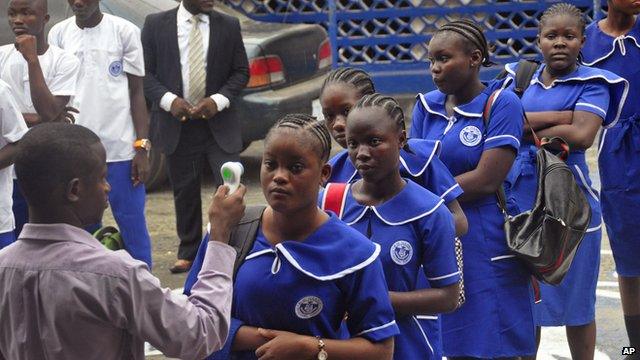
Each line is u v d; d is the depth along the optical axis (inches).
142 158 311.4
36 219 139.5
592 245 244.1
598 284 331.3
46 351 136.9
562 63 243.3
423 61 568.1
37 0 274.4
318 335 150.5
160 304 136.9
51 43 312.5
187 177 347.6
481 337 212.2
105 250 138.8
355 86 193.3
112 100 307.9
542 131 241.3
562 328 293.6
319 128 149.6
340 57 575.8
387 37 568.1
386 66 569.3
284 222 150.5
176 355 139.3
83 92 306.5
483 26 565.6
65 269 135.9
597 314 306.0
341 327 155.5
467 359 213.3
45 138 138.2
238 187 150.0
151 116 350.0
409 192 173.8
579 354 250.4
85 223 141.3
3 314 139.6
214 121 343.6
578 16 244.4
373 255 149.2
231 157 344.8
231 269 146.9
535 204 218.8
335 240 149.6
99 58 307.0
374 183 173.6
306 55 447.5
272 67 430.6
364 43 569.6
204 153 346.3
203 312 140.8
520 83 250.2
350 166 192.1
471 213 213.6
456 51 209.2
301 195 147.6
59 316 135.2
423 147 191.0
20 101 279.9
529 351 217.8
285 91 435.2
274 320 150.1
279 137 147.3
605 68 273.3
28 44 269.7
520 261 215.9
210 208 148.6
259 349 148.4
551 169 222.7
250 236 152.0
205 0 339.6
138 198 313.3
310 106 443.5
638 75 270.5
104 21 309.1
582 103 240.8
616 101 249.1
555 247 214.8
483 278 212.8
